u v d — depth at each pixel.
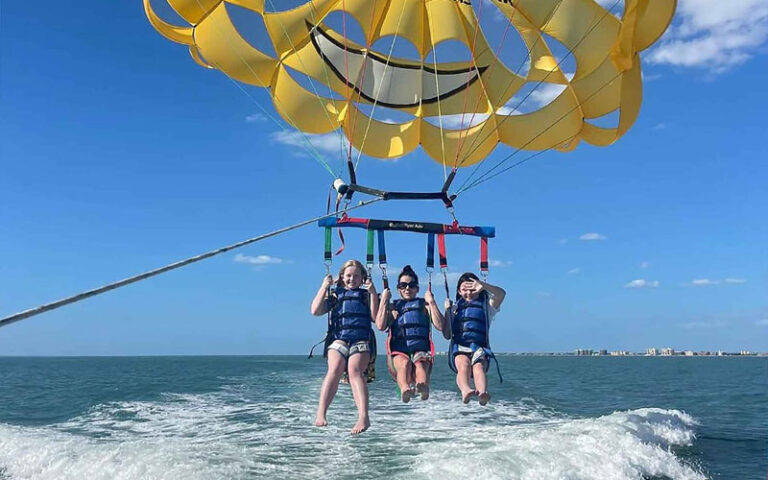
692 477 8.07
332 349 5.78
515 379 29.06
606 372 40.34
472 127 8.06
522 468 7.11
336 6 7.36
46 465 7.73
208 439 9.42
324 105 7.67
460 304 6.51
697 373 39.91
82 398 16.42
